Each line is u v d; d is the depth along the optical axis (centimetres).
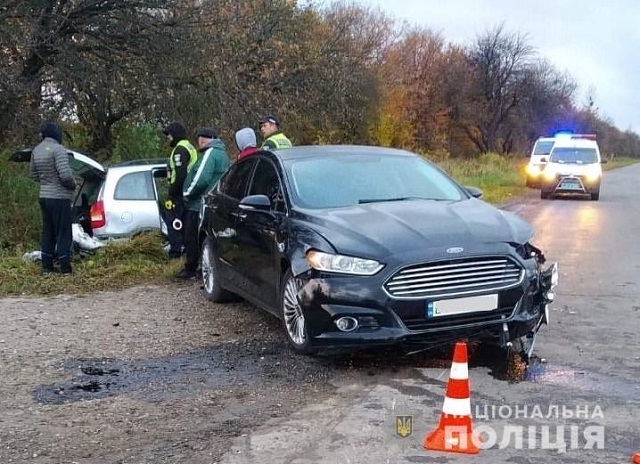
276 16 2058
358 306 553
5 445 447
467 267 564
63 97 1611
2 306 812
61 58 1559
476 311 562
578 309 773
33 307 809
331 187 682
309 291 572
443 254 557
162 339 681
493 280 573
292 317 624
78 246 1010
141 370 592
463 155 5938
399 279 552
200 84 1842
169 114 1775
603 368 578
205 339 680
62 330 713
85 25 1605
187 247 934
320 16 2778
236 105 1911
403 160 749
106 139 1784
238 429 468
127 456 429
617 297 832
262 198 679
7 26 1454
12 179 1223
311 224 612
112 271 956
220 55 1788
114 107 1770
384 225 591
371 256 558
